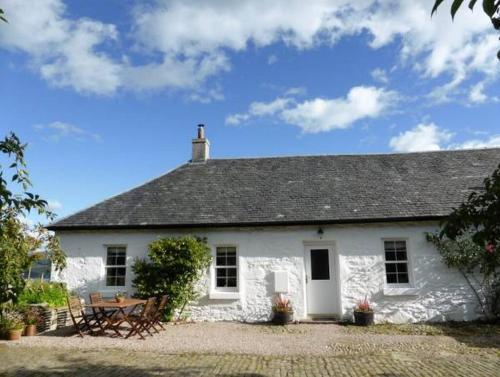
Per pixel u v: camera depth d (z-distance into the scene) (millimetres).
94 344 10203
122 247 15094
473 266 13289
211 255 14461
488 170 16203
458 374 7598
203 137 19172
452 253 13484
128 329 12148
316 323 13461
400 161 17594
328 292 14289
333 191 15625
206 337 11250
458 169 16500
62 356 9062
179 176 17672
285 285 13969
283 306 13508
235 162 18578
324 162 18000
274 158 18719
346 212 14250
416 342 10477
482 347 9867
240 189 16312
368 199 14922
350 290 13844
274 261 14258
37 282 12180
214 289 14352
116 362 8578
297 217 14203
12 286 4320
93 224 14758
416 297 13602
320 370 8016
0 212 3461
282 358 9023
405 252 14148
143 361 8680
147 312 11430
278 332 12031
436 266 13688
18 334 10672
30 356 9031
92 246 14930
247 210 14875
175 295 13734
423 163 17250
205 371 7922
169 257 13625
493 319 13141
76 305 13211
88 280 14672
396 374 7688
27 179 3682
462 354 9219
